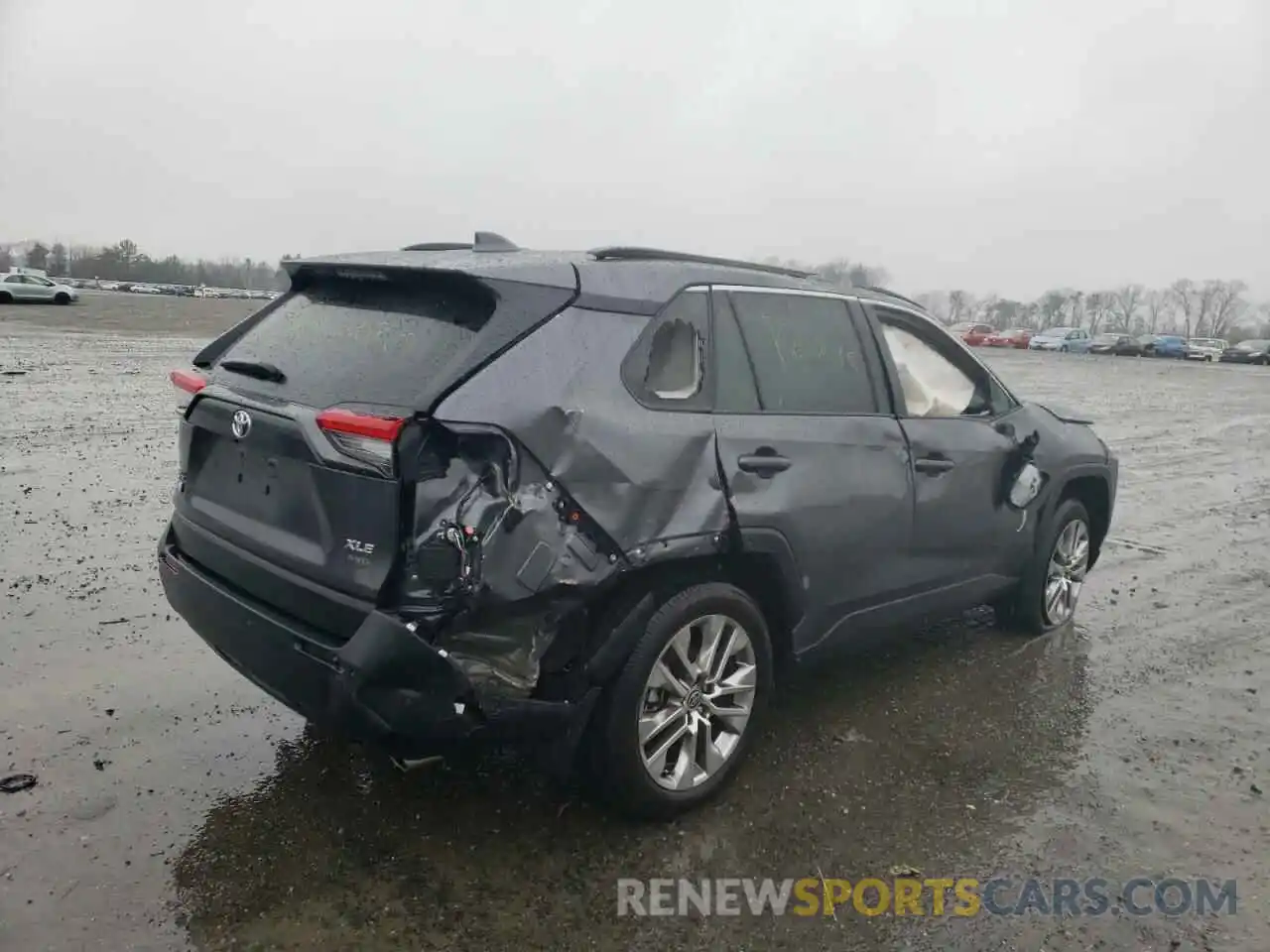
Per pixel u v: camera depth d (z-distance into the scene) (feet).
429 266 10.46
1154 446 48.39
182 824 10.75
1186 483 36.99
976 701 15.15
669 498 10.64
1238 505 32.68
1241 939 9.71
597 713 10.55
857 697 15.12
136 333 93.71
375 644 9.06
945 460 14.49
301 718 13.43
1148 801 12.32
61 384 49.75
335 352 10.69
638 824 11.21
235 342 12.35
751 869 10.54
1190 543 26.53
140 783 11.53
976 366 16.20
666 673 10.91
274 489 10.43
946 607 15.28
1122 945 9.59
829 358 13.28
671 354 11.25
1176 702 15.47
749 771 12.62
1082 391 85.05
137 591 18.10
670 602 10.86
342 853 10.37
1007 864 10.85
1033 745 13.74
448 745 9.58
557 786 11.88
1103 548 25.55
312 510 9.90
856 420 13.20
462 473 9.35
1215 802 12.35
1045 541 17.52
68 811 10.85
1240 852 11.26
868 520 13.10
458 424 9.25
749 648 11.89
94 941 8.86
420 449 9.17
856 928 9.68
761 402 12.08
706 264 12.41
